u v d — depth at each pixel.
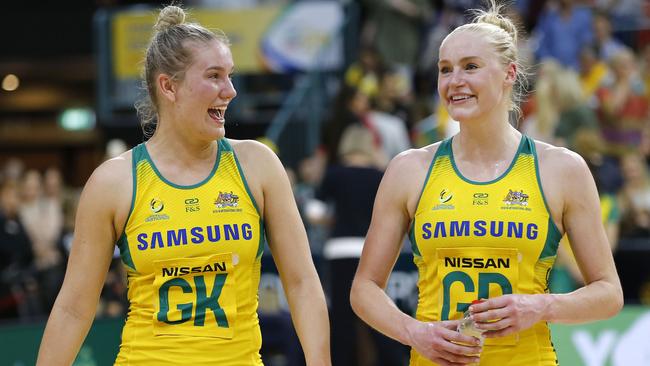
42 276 13.36
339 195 11.60
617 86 16.73
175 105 5.88
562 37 17.55
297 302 6.09
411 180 6.15
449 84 6.00
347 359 11.48
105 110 17.19
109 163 5.98
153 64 5.94
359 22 17.84
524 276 5.95
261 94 17.23
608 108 16.50
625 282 13.14
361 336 11.55
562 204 6.00
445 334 5.72
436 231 6.01
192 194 5.89
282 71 16.98
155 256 5.84
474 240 5.94
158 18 6.06
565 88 14.88
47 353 5.95
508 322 5.64
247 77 17.17
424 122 15.74
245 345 5.89
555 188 5.99
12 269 13.39
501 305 5.62
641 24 19.33
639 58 18.77
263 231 6.09
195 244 5.84
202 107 5.82
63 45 20.14
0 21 20.16
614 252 13.12
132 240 5.89
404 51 17.66
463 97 5.96
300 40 17.00
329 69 16.83
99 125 17.38
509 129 6.15
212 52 5.84
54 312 5.98
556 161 6.04
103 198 5.90
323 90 16.55
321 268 12.92
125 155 6.02
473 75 5.94
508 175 6.01
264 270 12.09
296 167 15.76
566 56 17.52
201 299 5.84
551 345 6.09
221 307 5.84
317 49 16.92
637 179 14.43
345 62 16.89
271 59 16.97
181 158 5.95
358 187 11.55
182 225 5.85
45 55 20.20
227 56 5.89
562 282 11.51
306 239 6.16
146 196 5.89
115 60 17.19
